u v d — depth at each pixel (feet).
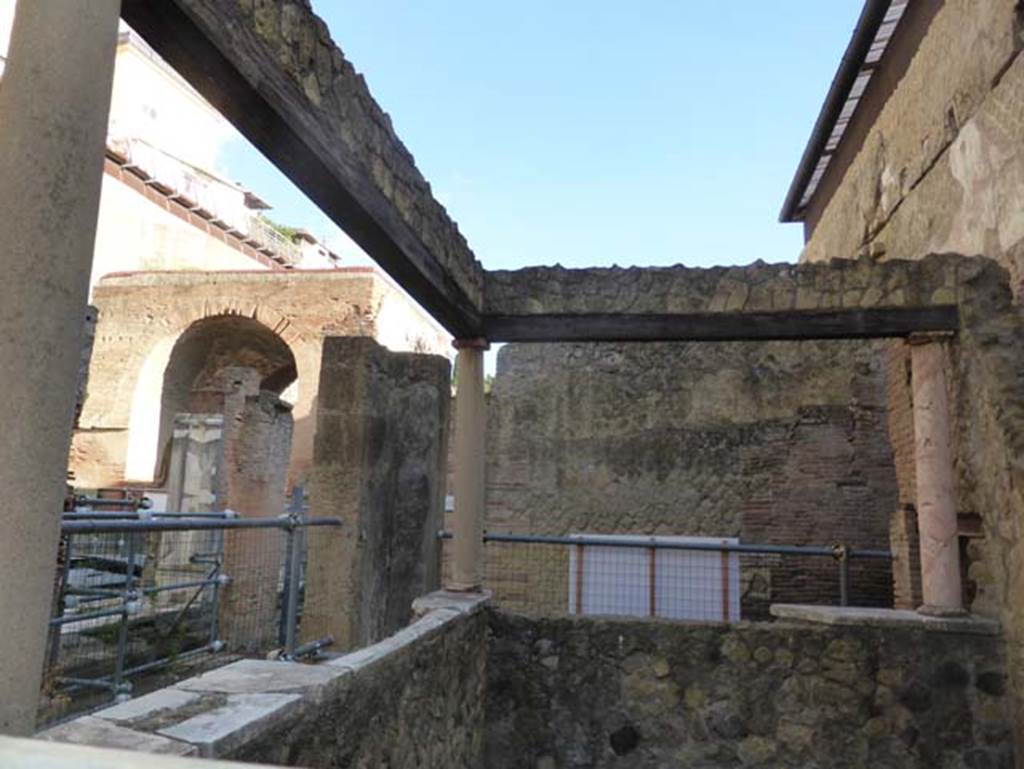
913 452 19.95
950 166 17.57
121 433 45.60
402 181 11.62
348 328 44.60
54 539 4.93
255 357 53.11
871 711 14.73
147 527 9.48
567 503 28.35
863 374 26.73
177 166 58.70
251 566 22.52
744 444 27.32
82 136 5.20
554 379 29.25
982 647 14.55
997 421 14.55
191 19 6.27
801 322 15.83
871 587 25.66
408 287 13.37
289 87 8.01
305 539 17.49
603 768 15.55
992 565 14.96
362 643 17.24
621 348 28.89
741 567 26.61
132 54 68.74
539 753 15.83
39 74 5.05
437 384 20.20
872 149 22.93
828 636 15.15
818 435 26.76
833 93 23.54
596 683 15.92
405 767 11.07
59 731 6.24
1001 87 15.17
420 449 19.83
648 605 27.12
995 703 14.33
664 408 28.17
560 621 16.28
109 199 51.62
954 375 16.21
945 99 17.81
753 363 27.73
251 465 33.60
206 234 62.34
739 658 15.46
